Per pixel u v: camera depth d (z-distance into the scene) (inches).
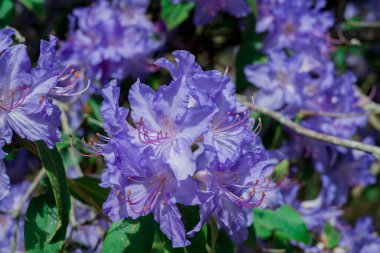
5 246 22.6
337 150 24.3
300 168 24.9
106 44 23.5
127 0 25.2
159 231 17.1
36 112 15.9
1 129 15.9
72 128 22.4
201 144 15.7
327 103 23.6
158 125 15.7
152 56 26.5
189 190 15.0
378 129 28.3
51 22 26.9
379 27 27.8
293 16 24.9
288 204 23.3
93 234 22.0
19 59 15.7
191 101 15.7
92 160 23.2
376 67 34.5
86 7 25.0
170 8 24.3
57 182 16.6
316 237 24.4
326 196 24.7
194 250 16.5
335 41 26.3
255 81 23.4
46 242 16.6
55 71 15.9
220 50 26.9
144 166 15.2
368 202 38.8
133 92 15.8
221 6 24.1
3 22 23.1
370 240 25.3
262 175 16.3
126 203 15.7
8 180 15.6
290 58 23.3
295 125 19.6
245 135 15.7
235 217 16.1
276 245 23.0
